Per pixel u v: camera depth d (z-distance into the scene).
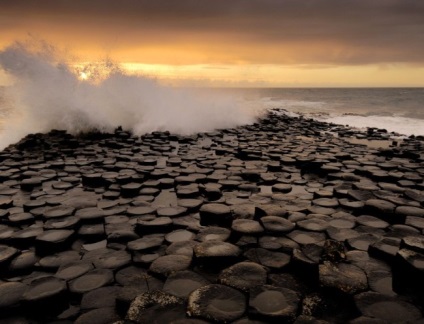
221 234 3.50
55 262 3.08
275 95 86.25
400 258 2.76
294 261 2.84
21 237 3.45
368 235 3.48
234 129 13.40
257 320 2.14
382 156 8.43
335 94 91.38
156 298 2.36
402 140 11.79
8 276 2.89
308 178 6.25
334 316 2.26
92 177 5.63
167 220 3.91
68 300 2.54
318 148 9.09
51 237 3.38
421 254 2.77
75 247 3.42
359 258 3.02
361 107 37.38
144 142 9.81
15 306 2.42
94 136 10.84
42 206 4.45
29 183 5.38
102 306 2.43
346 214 4.16
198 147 9.36
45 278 2.69
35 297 2.42
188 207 4.43
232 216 4.15
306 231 3.58
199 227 3.86
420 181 5.84
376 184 5.57
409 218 3.92
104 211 4.34
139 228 3.74
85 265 2.97
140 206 4.51
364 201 4.62
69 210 4.14
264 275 2.64
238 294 2.39
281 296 2.37
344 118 22.25
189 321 2.11
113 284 2.71
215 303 2.29
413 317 2.21
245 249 3.19
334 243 3.03
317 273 2.67
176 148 9.23
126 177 5.77
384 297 2.40
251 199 4.89
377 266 2.87
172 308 2.26
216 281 2.59
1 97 37.75
